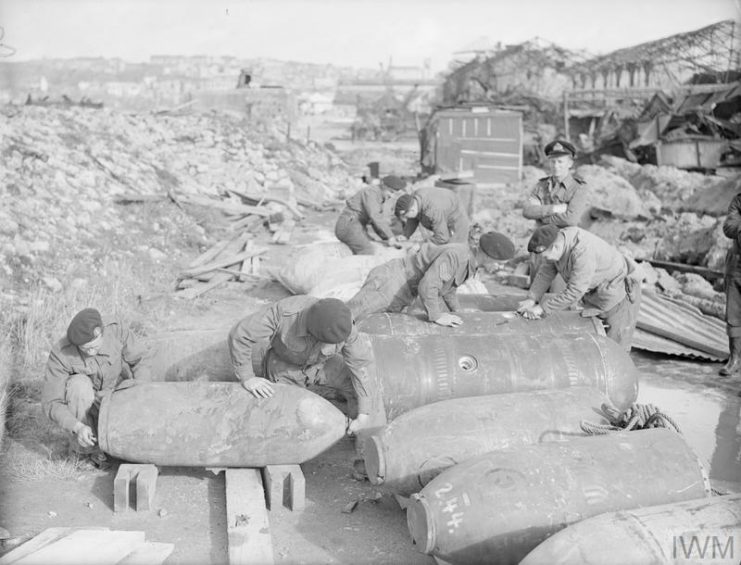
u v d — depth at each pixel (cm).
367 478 501
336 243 995
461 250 572
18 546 391
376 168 2589
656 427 441
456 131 2298
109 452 453
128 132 1736
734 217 689
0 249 884
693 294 952
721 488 484
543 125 2497
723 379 703
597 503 376
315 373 503
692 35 2055
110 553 377
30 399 609
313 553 412
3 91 2112
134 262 1046
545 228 576
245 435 452
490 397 471
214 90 2992
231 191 1716
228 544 402
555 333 581
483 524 363
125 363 515
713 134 2066
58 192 1146
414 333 561
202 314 885
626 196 1438
